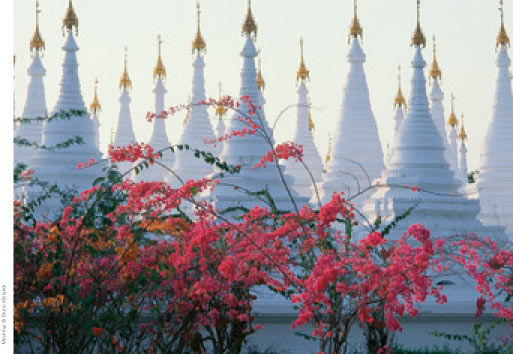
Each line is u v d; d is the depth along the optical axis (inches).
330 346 661.3
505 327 1103.0
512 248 1557.6
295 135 2480.3
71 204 697.6
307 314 637.3
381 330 707.4
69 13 1818.4
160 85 2615.7
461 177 2689.5
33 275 667.4
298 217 693.9
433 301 1143.0
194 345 698.8
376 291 633.6
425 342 1096.8
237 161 1726.1
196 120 2294.5
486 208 2095.2
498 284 821.9
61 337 652.7
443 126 2630.4
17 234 681.0
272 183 1726.1
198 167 2260.1
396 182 1733.5
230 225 683.4
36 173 1732.3
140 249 708.7
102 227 692.1
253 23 1788.9
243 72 1780.3
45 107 2251.5
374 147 2155.5
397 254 642.8
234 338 713.0
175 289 677.3
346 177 2142.0
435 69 2632.9
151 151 712.4
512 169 2113.7
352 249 691.4
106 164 1790.1
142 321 724.0
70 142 859.4
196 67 2326.5
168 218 710.5
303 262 692.7
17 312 653.9
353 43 2183.8
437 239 848.3
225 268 632.4
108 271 688.4
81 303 658.2
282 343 1046.4
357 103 2166.6
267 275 695.1
